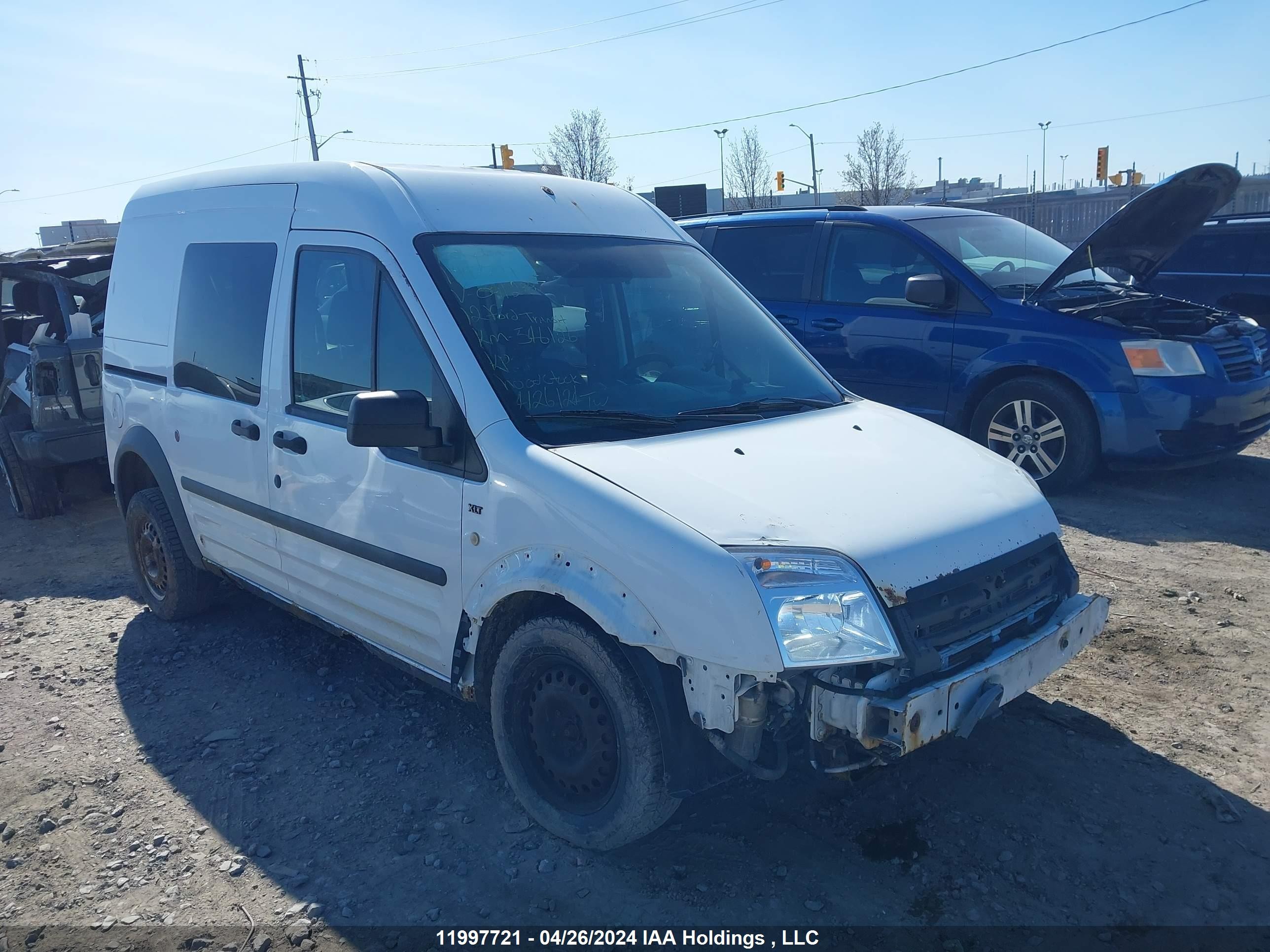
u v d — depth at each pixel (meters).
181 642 5.25
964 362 7.42
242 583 4.86
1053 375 7.16
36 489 7.96
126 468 5.63
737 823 3.45
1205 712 4.11
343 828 3.50
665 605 2.83
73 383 7.60
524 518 3.17
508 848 3.35
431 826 3.50
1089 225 26.67
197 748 4.11
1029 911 2.97
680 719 2.97
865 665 2.86
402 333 3.62
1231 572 5.66
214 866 3.31
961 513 3.21
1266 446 8.87
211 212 4.82
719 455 3.29
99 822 3.59
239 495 4.57
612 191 4.52
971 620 3.04
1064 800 3.52
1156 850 3.24
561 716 3.29
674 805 3.07
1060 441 7.22
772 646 2.70
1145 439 6.86
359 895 3.14
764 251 8.57
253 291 4.39
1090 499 7.18
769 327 4.40
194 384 4.84
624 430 3.41
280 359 4.20
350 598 4.01
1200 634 4.85
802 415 3.81
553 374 3.54
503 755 3.48
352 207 3.89
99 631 5.46
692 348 4.04
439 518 3.48
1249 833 3.31
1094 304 7.33
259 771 3.91
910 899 3.04
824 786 3.63
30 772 3.95
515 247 3.86
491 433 3.30
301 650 5.08
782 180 35.66
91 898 3.17
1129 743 3.89
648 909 3.03
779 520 2.93
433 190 3.88
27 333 8.91
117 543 7.30
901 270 7.79
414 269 3.59
